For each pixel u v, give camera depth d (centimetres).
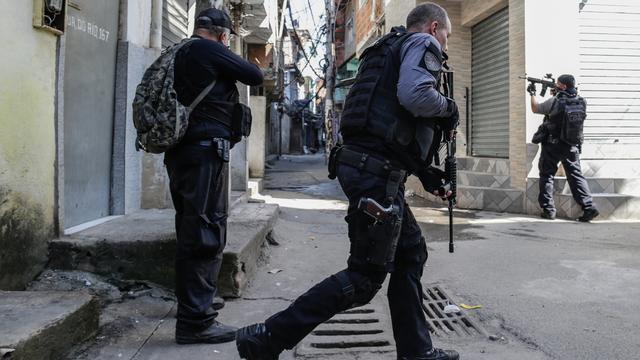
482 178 870
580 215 724
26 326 248
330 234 621
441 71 250
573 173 705
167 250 380
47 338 250
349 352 298
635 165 819
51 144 370
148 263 381
